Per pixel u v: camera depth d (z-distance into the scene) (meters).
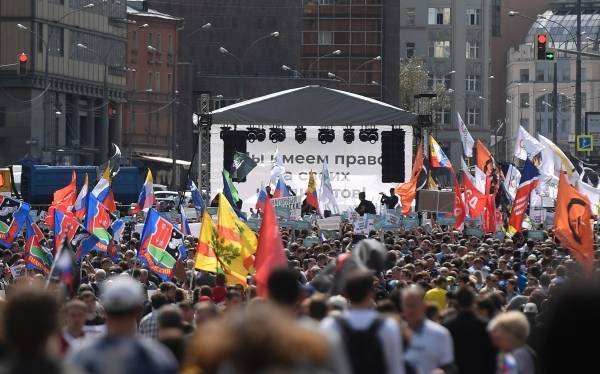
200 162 125.19
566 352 17.14
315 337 16.47
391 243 81.81
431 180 128.25
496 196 110.62
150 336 38.31
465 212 100.44
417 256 73.12
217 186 126.50
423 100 128.12
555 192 112.56
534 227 110.38
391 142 128.12
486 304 36.06
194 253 73.69
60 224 68.50
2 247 86.31
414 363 30.56
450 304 42.56
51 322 19.95
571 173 109.62
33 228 73.06
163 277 64.06
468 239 85.31
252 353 16.30
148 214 64.00
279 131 126.50
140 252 64.19
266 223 39.97
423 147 126.06
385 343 26.84
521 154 111.69
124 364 22.44
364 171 128.62
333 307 32.78
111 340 22.77
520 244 87.12
